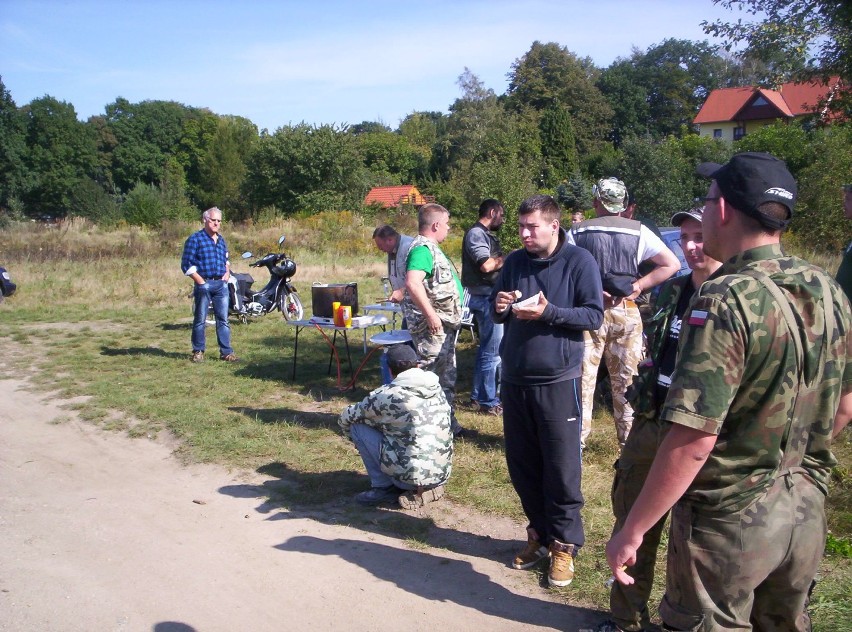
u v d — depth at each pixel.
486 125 53.28
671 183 23.41
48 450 5.90
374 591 3.57
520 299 3.59
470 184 23.86
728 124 46.34
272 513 4.55
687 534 2.04
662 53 71.62
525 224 3.55
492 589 3.57
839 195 18.16
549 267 3.60
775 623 2.15
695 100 71.12
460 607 3.41
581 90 62.44
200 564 3.89
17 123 59.38
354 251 24.36
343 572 3.78
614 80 67.12
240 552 4.03
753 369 1.92
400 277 6.54
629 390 2.83
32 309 13.23
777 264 2.02
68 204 54.44
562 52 62.88
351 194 40.88
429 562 3.87
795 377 1.94
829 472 2.14
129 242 24.11
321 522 4.41
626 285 4.49
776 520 1.96
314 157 40.44
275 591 3.60
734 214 2.06
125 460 5.63
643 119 67.50
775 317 1.92
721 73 71.56
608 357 4.75
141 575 3.77
